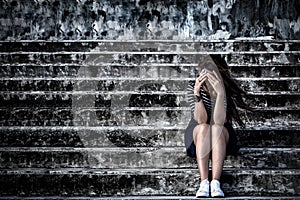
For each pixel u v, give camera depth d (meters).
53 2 9.83
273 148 5.53
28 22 9.80
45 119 6.23
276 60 7.64
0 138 5.79
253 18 9.67
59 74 7.40
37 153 5.46
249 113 6.21
